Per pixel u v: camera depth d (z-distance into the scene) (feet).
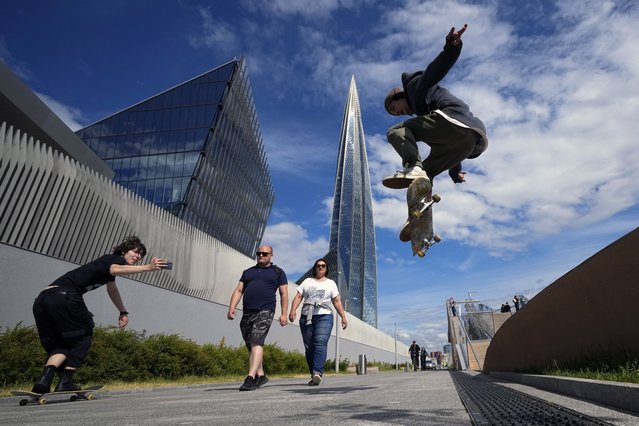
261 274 21.72
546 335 21.56
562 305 18.72
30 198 33.78
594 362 14.73
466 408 8.76
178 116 189.88
